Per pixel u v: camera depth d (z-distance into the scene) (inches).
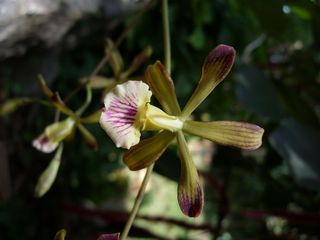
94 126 8.5
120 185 12.8
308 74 6.4
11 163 8.1
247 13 5.7
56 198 8.9
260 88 5.3
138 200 3.2
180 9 7.7
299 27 7.6
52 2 5.2
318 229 5.9
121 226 6.0
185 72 8.0
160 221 5.9
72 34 6.2
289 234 6.3
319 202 6.6
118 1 6.6
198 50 8.1
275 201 6.5
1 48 5.1
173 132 3.2
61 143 3.9
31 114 7.9
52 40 5.8
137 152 3.2
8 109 4.1
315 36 5.5
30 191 8.5
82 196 9.8
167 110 3.2
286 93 5.9
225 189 6.6
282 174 7.6
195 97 3.2
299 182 4.9
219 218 5.9
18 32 5.0
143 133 5.9
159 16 7.7
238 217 8.0
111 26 7.2
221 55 3.0
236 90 5.3
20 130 8.0
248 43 7.9
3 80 6.8
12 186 8.2
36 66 6.7
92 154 9.1
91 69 8.2
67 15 5.5
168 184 16.4
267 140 6.4
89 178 9.6
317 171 5.0
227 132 3.1
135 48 8.1
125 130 3.0
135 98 3.0
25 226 8.1
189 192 3.1
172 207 15.6
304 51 6.3
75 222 9.3
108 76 8.4
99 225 9.6
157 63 3.0
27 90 7.1
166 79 3.0
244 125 3.1
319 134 5.2
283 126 5.2
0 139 7.7
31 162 8.3
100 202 10.5
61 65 8.0
